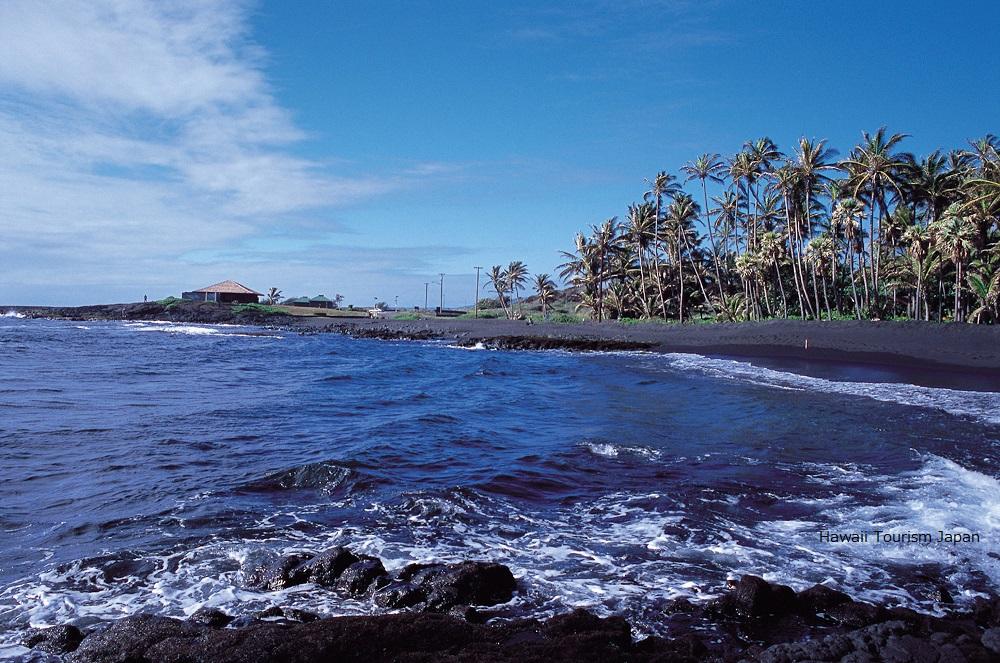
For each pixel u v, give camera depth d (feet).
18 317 312.91
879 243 170.19
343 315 317.83
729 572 20.43
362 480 30.81
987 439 40.78
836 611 17.31
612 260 239.50
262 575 19.44
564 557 21.77
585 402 60.23
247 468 33.09
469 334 201.36
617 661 14.21
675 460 35.91
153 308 303.89
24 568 20.40
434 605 17.46
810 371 91.45
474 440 41.45
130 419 46.75
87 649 14.44
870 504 27.45
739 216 216.33
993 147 137.18
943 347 105.91
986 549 22.22
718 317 203.72
